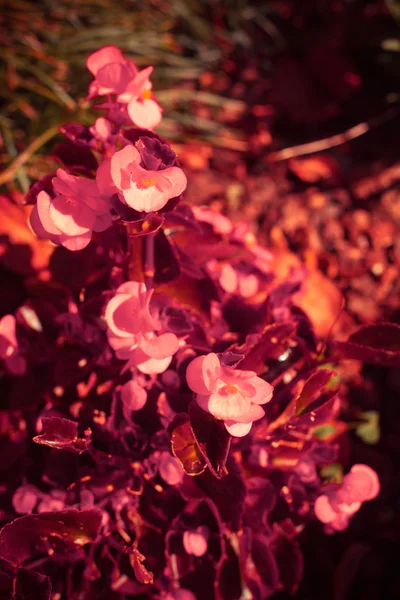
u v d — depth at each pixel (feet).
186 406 1.37
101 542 1.39
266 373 1.42
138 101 1.34
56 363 1.45
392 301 1.93
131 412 1.39
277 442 1.40
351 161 2.29
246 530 1.40
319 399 1.37
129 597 1.42
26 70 2.07
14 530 1.31
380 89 2.46
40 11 2.18
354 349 1.37
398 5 2.41
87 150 1.37
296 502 1.41
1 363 1.53
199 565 1.41
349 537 1.73
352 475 1.37
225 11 2.60
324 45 2.47
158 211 1.27
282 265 1.84
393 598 1.68
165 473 1.36
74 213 1.27
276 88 2.45
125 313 1.29
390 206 2.04
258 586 1.41
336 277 1.98
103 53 1.34
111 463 1.37
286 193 2.16
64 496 1.39
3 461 1.45
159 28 2.35
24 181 1.83
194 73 2.42
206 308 1.41
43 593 1.32
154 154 1.26
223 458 1.27
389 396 1.87
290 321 1.40
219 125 2.35
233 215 2.04
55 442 1.29
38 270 1.69
